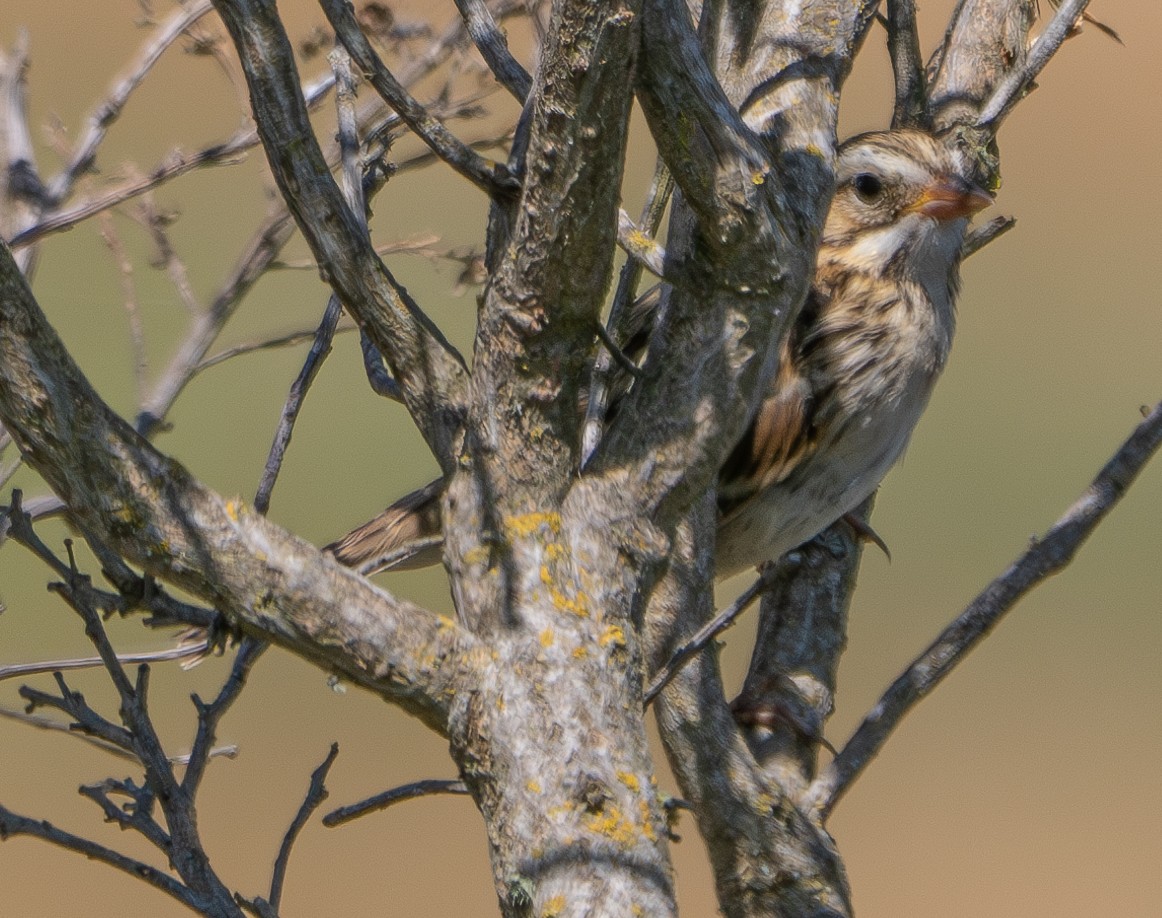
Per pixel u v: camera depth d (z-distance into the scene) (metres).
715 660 6.23
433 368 5.03
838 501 9.15
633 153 20.12
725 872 6.08
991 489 25.36
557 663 4.68
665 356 4.97
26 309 4.45
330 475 20.94
